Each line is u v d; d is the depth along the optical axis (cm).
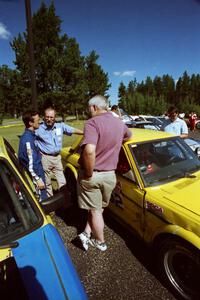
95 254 319
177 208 246
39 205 200
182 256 243
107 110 290
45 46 3297
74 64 3434
